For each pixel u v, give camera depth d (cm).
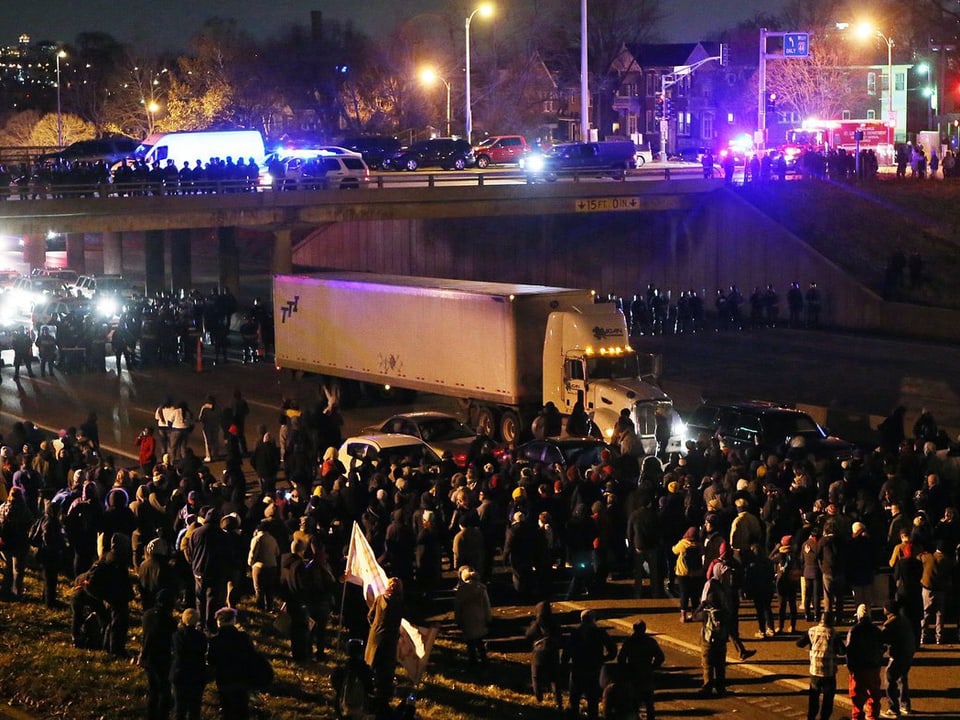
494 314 4262
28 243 9044
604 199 7456
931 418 3788
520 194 7238
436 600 2705
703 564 2481
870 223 7325
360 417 4788
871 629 1959
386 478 2816
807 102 13850
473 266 8644
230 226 6912
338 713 1662
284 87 15800
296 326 5100
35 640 2112
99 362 5872
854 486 2838
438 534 2681
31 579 2647
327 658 2216
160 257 7806
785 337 6619
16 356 5606
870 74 13675
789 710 2112
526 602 2694
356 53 16088
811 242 7144
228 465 2892
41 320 6512
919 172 8006
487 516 2711
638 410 3969
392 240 9156
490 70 15812
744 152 9762
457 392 4450
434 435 3788
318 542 2183
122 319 6016
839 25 12012
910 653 2039
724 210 7538
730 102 15125
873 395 5222
